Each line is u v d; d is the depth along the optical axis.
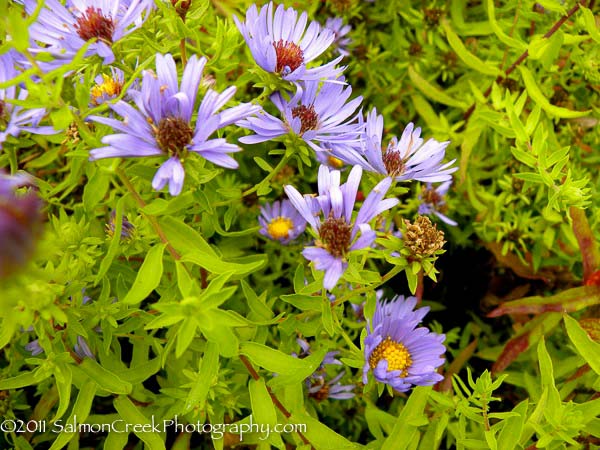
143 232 0.14
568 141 0.21
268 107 0.20
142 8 0.11
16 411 0.17
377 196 0.11
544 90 0.20
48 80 0.10
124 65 0.12
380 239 0.11
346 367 0.17
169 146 0.10
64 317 0.11
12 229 0.07
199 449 0.17
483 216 0.20
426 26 0.22
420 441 0.16
